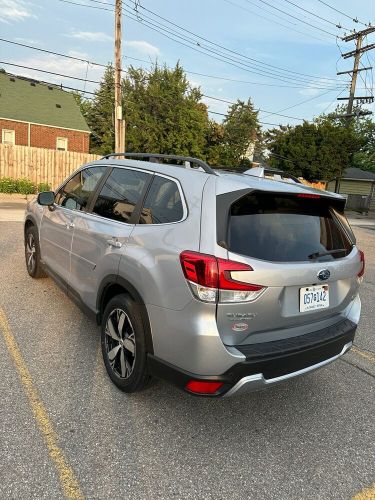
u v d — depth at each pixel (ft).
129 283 9.48
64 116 102.42
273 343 8.65
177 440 8.84
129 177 11.25
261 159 173.99
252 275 7.93
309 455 8.73
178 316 8.16
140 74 96.68
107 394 10.22
